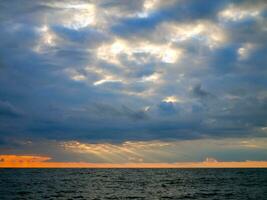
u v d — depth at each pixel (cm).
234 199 5816
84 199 6031
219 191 7344
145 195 6756
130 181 11444
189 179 12438
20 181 11081
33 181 11188
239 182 10319
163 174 18225
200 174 17700
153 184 9894
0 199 5941
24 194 6762
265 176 14650
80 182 10856
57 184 9762
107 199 6062
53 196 6450
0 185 9088
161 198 6212
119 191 7612
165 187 8688
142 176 15625
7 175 16150
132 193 7175
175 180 11856
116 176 15688
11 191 7350
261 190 7444
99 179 12838
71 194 6856
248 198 5938
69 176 15488
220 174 17500
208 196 6388
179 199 5997
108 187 8738
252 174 17200
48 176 15300
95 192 7344
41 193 6988
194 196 6438
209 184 9594
